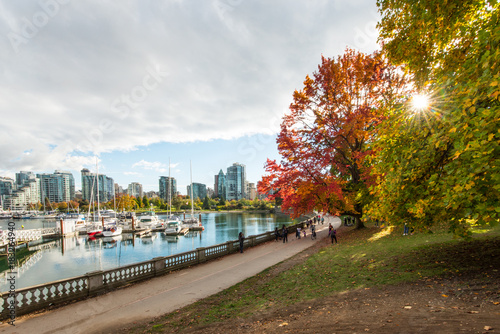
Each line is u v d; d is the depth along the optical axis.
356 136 22.56
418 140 8.88
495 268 8.11
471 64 7.21
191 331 8.22
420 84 10.21
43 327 9.77
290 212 27.75
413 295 7.42
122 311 10.98
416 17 8.77
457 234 7.98
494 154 6.03
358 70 23.23
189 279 15.43
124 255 38.97
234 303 10.78
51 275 28.64
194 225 66.94
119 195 137.88
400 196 9.17
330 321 6.64
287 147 25.02
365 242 19.11
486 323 4.79
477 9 7.77
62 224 55.03
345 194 25.00
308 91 24.88
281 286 12.37
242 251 23.23
